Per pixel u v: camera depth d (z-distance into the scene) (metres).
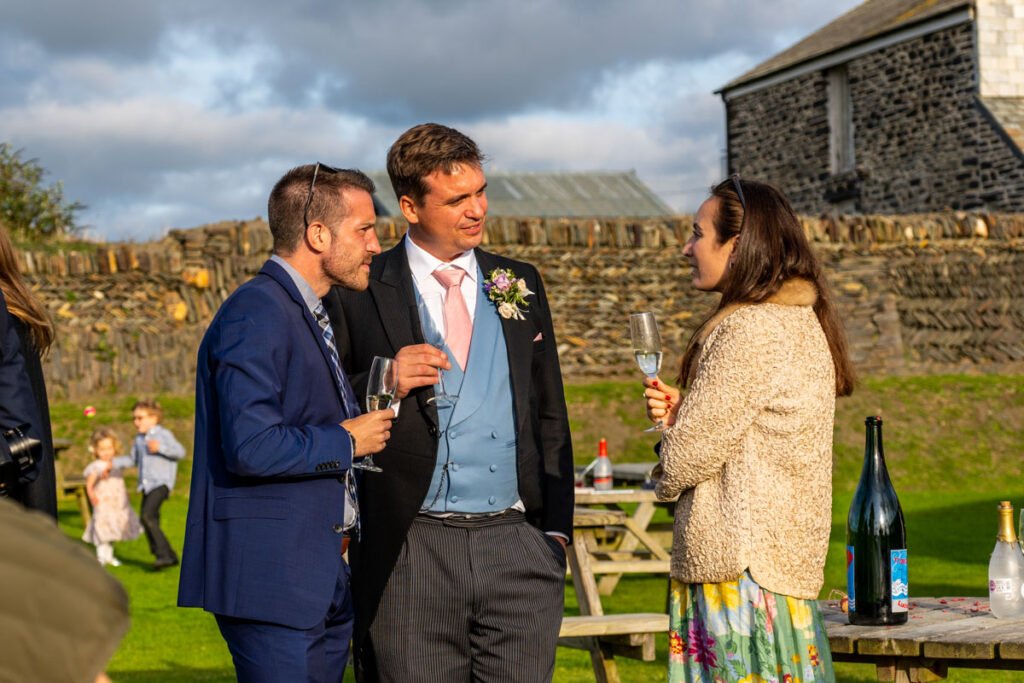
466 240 3.52
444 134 3.49
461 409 3.43
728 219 3.11
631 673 6.39
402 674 3.36
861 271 18.12
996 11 23.64
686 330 17.92
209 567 3.01
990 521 11.95
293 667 2.97
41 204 21.53
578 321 17.59
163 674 6.39
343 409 3.24
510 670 3.39
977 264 18.30
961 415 16.20
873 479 3.71
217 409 3.08
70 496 12.80
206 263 16.47
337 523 3.07
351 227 3.21
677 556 3.10
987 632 3.44
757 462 2.97
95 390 15.70
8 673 0.89
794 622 2.99
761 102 29.17
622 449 15.64
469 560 3.39
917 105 24.91
